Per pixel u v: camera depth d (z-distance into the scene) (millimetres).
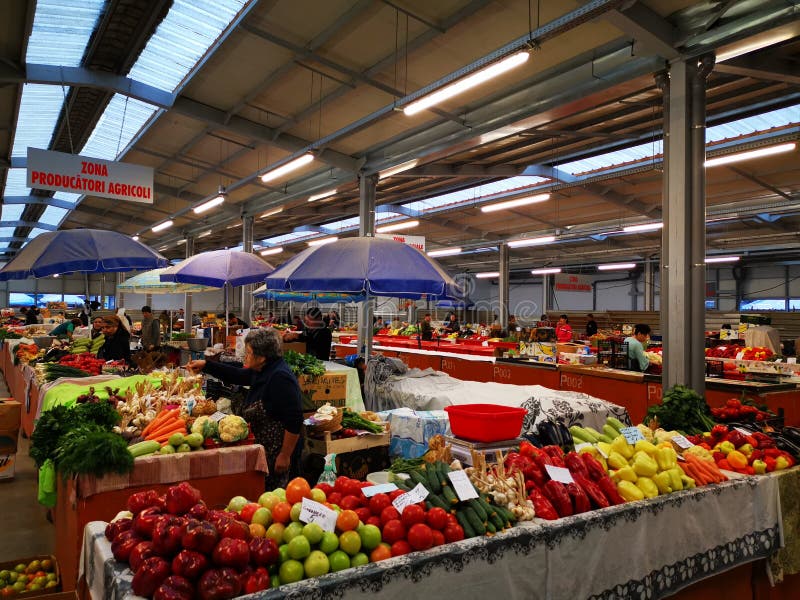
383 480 2916
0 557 3748
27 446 6609
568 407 4855
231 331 12430
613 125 9273
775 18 5129
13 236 25625
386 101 8867
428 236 21297
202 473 3070
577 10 4891
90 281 32719
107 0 6816
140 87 8828
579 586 2217
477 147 9945
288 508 1985
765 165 10500
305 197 13625
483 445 3150
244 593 1656
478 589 1979
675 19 5875
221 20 7027
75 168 8383
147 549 1743
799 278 20344
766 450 3250
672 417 4074
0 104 9703
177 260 31172
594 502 2432
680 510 2586
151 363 6418
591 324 14359
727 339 10258
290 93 8953
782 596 3045
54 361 7125
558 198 14156
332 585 1719
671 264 5961
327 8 6594
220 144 11812
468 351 10617
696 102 5898
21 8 6922
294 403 3426
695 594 2645
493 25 6539
